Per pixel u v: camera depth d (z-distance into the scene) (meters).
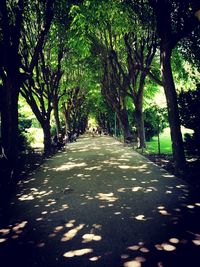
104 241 5.61
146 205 7.67
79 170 13.83
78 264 4.80
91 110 64.06
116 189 9.62
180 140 11.24
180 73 18.38
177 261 4.69
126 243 5.45
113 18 12.89
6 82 11.69
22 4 10.89
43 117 21.25
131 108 32.56
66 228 6.42
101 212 7.35
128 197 8.55
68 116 40.25
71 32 13.55
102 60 25.34
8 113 11.25
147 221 6.50
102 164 15.21
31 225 6.75
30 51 17.58
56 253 5.25
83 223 6.66
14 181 11.13
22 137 19.11
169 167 12.91
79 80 30.95
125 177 11.46
